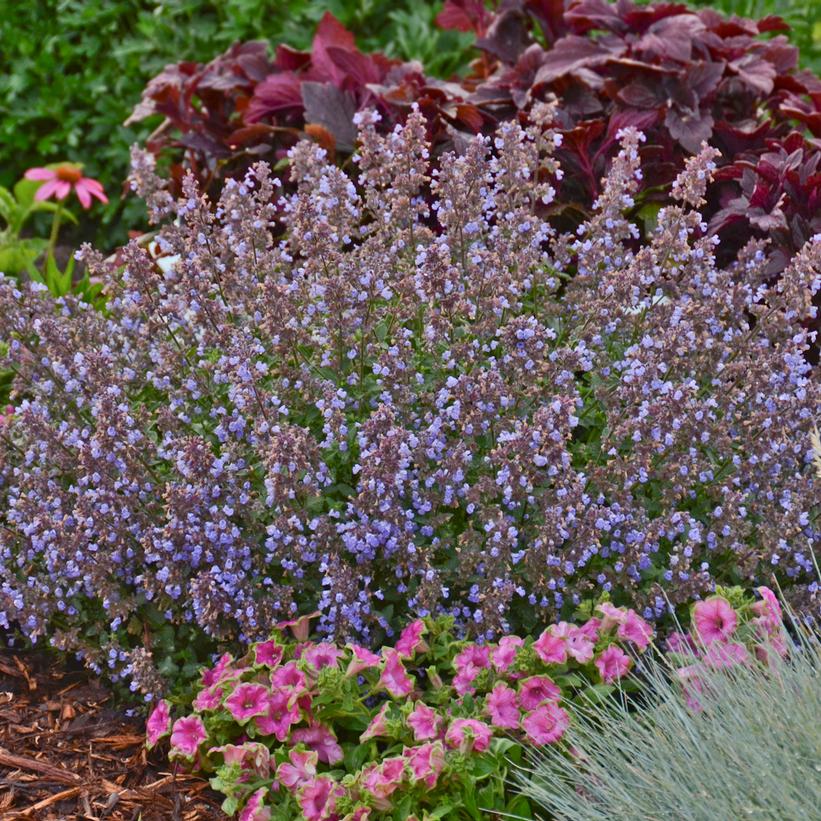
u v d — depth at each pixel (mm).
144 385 2334
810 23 3807
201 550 2146
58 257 3957
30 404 2309
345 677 2078
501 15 3123
